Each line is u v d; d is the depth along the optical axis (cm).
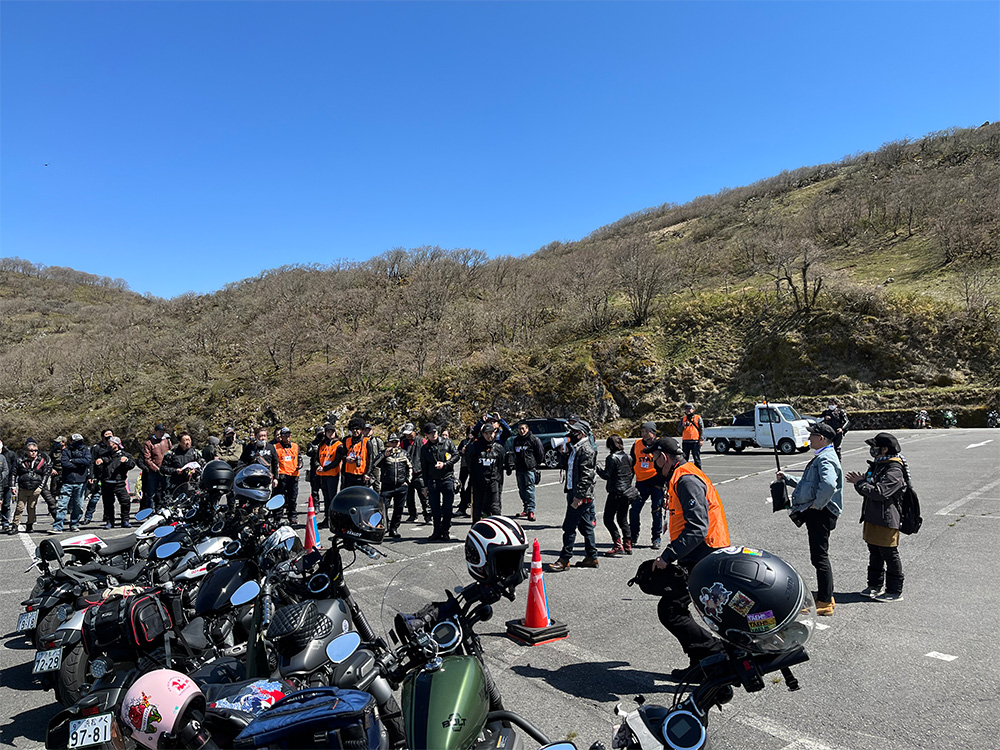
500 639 579
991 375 3100
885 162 7106
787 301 3709
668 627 449
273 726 207
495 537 287
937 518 1032
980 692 447
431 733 234
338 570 352
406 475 1060
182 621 440
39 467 1277
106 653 368
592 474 807
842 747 382
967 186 5156
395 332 4347
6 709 477
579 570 807
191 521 616
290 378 4128
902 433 2752
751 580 257
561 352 3694
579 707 443
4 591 809
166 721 238
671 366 3641
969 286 3572
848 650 529
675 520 475
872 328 3366
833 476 601
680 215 8544
